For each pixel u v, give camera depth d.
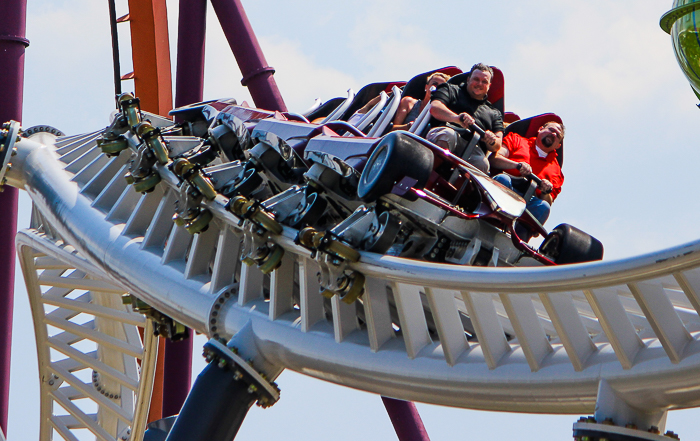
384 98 29.34
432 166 21.67
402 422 36.00
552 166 29.12
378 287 22.50
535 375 18.84
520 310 18.94
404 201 21.73
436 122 26.27
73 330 45.22
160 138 30.50
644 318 19.08
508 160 26.42
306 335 24.09
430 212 21.95
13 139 39.59
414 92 30.08
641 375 17.00
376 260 21.09
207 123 32.94
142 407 40.53
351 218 22.25
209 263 30.02
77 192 35.34
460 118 24.84
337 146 23.72
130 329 48.09
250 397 25.12
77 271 48.31
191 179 26.86
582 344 18.23
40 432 48.88
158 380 48.78
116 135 34.09
